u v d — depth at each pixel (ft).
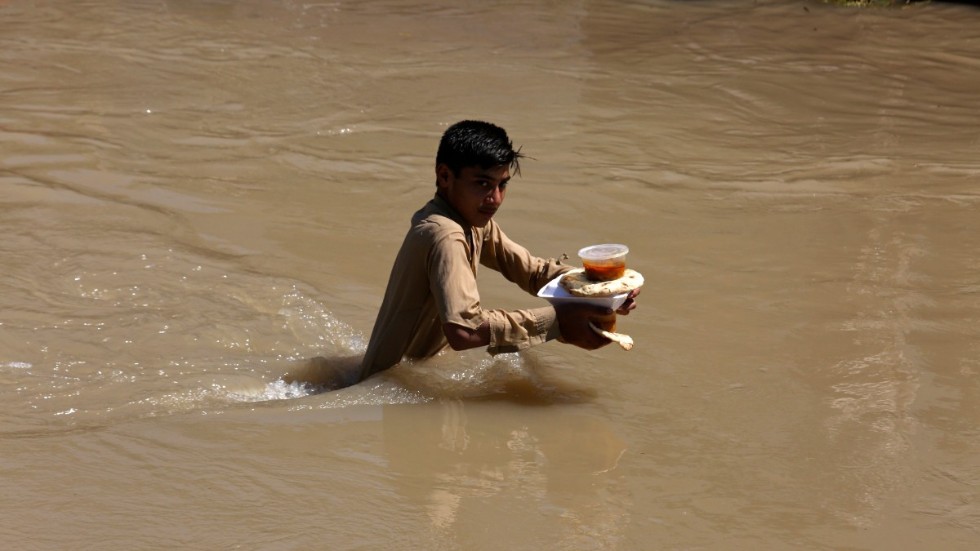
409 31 77.36
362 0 88.17
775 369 30.09
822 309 34.22
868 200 44.88
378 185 46.26
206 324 32.96
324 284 36.40
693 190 46.14
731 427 26.91
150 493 23.29
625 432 26.68
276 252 39.01
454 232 27.32
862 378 29.45
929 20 81.56
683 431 26.73
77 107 56.65
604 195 45.19
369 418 27.17
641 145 52.60
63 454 24.98
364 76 64.49
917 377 29.45
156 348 31.40
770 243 40.19
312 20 80.12
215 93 60.29
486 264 30.14
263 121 55.21
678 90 63.05
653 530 22.26
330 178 47.03
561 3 88.28
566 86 63.46
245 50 70.08
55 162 47.67
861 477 24.47
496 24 80.28
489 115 57.16
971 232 41.11
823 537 22.07
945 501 23.45
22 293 34.60
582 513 22.88
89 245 38.73
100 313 33.53
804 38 76.54
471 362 30.19
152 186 45.24
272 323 33.42
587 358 30.91
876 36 77.05
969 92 63.46
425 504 23.12
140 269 36.86
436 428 26.71
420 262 27.86
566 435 26.48
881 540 21.97
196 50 69.77
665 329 32.86
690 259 38.65
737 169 49.08
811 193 45.85
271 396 29.19
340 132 53.62
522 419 27.30
